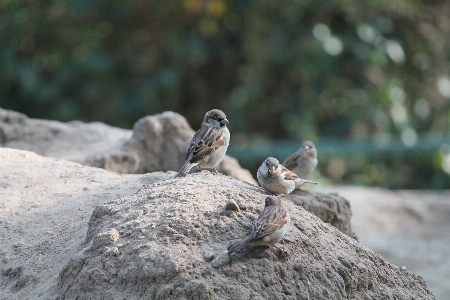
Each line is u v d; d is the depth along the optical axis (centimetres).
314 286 643
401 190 2073
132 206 697
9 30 1916
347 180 2084
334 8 1955
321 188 1764
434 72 2206
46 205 823
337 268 677
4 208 818
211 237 644
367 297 693
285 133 2023
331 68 1909
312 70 1923
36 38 1948
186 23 1919
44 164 952
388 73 2097
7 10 1925
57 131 1343
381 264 751
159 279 607
